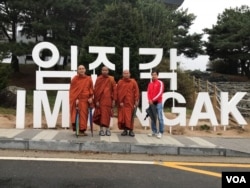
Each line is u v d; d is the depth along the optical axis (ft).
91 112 34.53
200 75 131.54
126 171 24.22
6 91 57.98
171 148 30.30
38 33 96.22
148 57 57.36
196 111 41.47
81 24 100.89
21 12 98.78
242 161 28.43
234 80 130.62
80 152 29.86
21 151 29.40
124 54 40.91
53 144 30.14
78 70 34.06
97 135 35.14
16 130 36.86
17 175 22.44
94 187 20.63
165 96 40.93
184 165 26.48
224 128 42.65
